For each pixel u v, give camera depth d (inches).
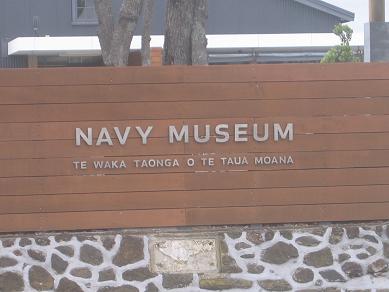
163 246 256.4
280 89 258.8
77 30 800.9
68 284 253.3
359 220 262.1
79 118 255.3
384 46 393.7
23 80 253.8
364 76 260.7
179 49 316.2
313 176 260.5
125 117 256.1
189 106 257.1
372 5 403.2
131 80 256.1
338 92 260.4
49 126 254.8
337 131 260.7
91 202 256.4
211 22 814.5
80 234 256.2
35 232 256.5
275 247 258.5
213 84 257.4
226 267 256.7
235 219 259.1
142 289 254.4
